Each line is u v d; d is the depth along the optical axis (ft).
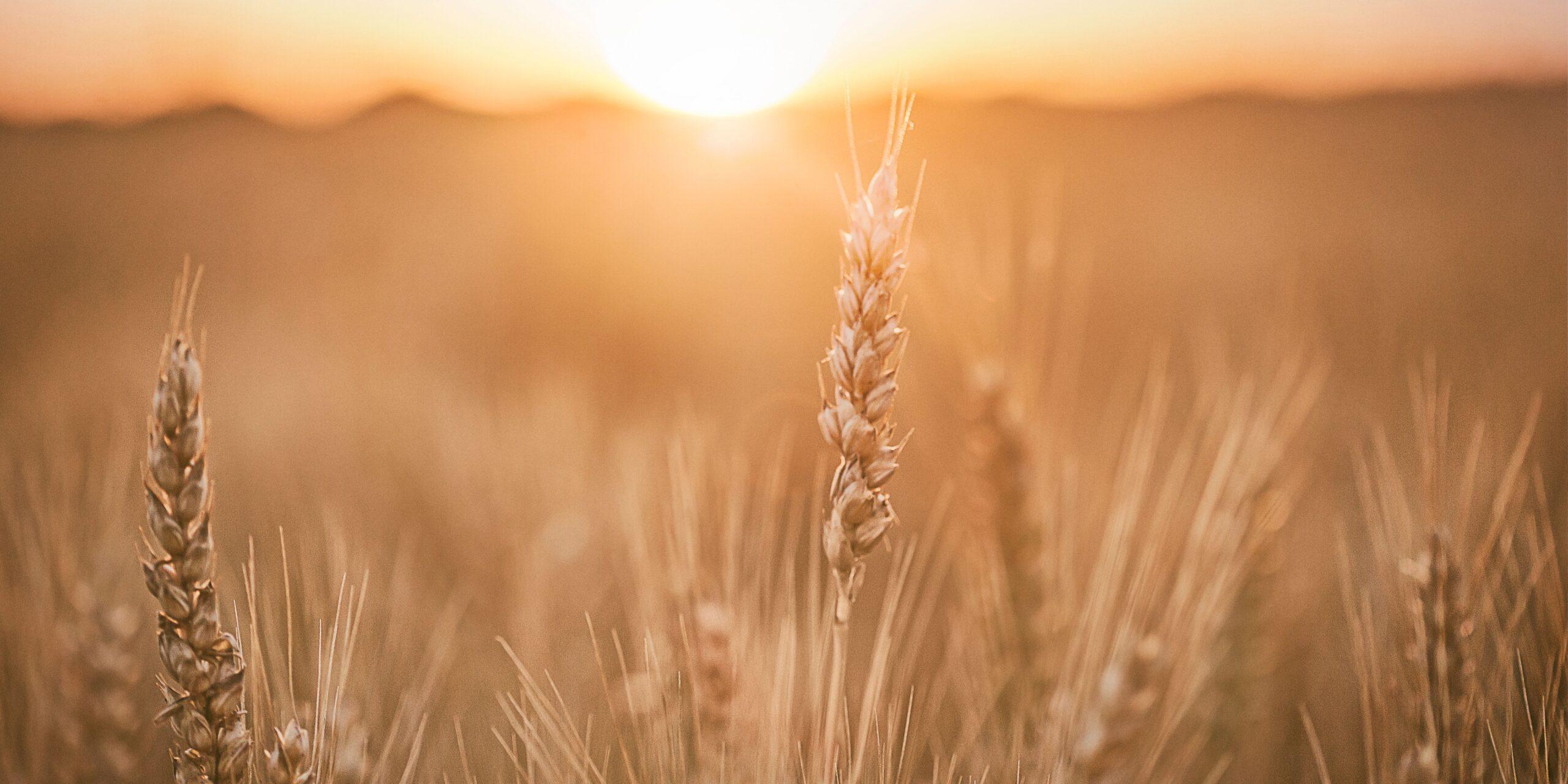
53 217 6.81
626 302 3.93
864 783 1.24
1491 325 3.18
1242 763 1.52
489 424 2.48
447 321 4.24
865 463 1.09
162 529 1.02
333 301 4.45
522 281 4.18
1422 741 1.23
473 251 4.96
